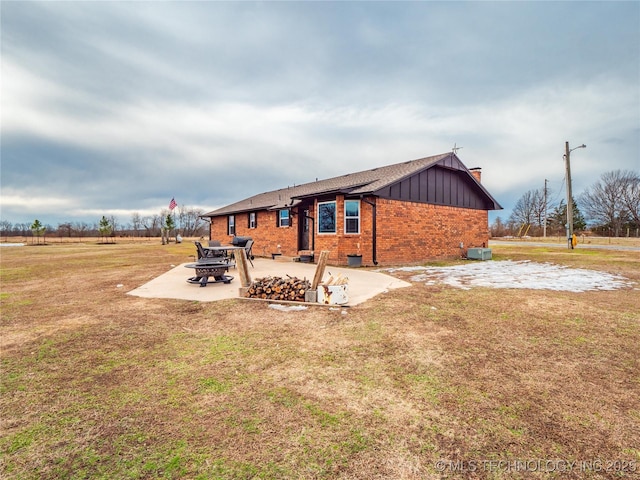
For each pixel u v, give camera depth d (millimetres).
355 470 1860
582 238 35844
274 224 18141
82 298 6637
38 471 1858
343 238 12242
